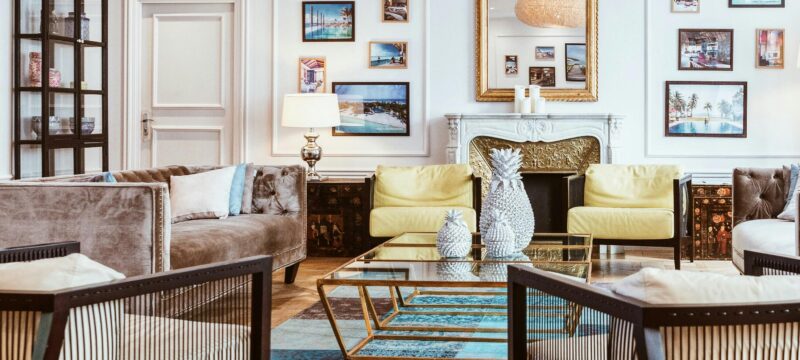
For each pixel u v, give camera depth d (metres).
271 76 6.85
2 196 3.44
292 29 6.83
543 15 6.61
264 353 2.29
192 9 6.90
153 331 2.08
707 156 6.55
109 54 6.93
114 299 1.82
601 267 5.79
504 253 3.71
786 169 5.02
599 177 5.84
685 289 1.59
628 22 6.57
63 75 5.50
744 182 5.03
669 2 6.55
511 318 2.09
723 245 6.13
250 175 5.23
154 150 6.96
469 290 4.68
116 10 6.93
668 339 1.55
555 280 1.86
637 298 1.62
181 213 4.80
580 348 1.92
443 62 6.72
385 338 3.54
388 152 6.78
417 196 5.89
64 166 5.57
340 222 6.32
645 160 6.60
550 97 6.62
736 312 1.53
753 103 6.52
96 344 1.80
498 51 6.66
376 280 3.00
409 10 6.74
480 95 6.67
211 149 6.92
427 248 3.94
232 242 4.19
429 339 3.50
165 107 6.94
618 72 6.60
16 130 5.24
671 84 6.56
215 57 6.90
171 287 2.00
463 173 5.89
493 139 6.52
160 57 6.93
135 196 3.38
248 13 6.84
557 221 6.41
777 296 1.60
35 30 5.35
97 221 3.40
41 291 1.68
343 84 6.79
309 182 6.30
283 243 4.90
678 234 5.27
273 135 6.84
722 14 6.53
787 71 6.49
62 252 2.60
